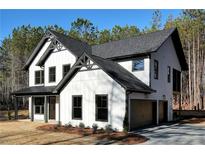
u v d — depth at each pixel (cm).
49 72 2494
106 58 2188
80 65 1884
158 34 2328
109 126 1705
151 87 2011
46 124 2048
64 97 1991
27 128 1819
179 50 2648
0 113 3534
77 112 1903
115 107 1691
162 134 1541
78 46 2545
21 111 3844
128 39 2506
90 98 1827
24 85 4806
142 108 1948
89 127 1805
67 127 1823
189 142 1263
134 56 2066
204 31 4172
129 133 1549
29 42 4575
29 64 2758
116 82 1692
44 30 4666
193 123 2247
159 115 2241
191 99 4116
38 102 2561
